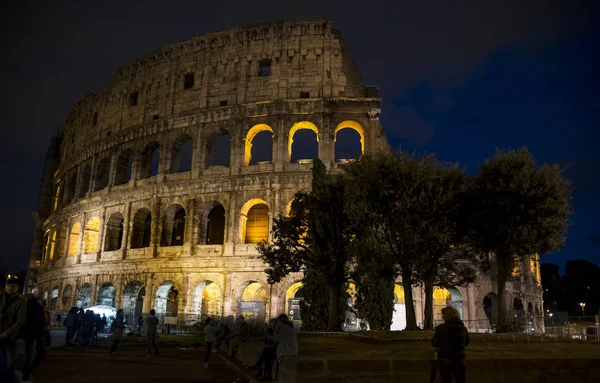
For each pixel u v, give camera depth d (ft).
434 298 236.84
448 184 140.67
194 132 243.60
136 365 90.99
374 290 150.41
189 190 234.38
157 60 267.80
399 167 139.64
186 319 213.66
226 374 82.43
